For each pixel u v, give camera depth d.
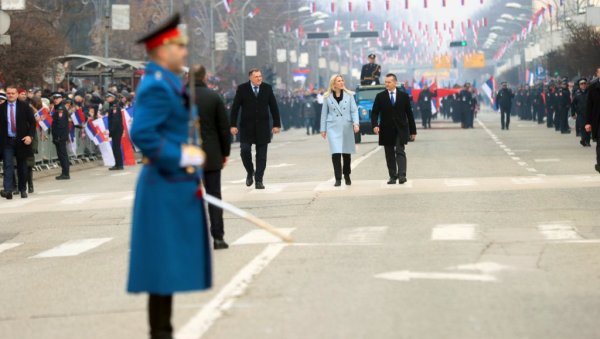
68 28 121.75
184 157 14.49
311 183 45.53
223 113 26.83
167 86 14.56
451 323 17.31
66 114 57.44
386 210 34.34
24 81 73.81
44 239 31.38
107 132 67.12
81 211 38.72
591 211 32.66
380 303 19.06
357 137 84.81
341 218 32.56
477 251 25.05
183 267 14.46
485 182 43.44
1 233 33.28
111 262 25.86
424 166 53.62
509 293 19.80
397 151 43.75
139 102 14.56
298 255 25.11
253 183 47.12
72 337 17.45
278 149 79.81
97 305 20.14
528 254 24.47
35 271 25.19
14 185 48.59
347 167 43.75
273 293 20.27
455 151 67.25
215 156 26.84
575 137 85.00
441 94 150.62
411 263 23.50
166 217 14.48
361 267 23.11
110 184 52.25
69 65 103.25
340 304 19.06
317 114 114.81
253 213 34.75
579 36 113.31
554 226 29.36
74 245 29.61
